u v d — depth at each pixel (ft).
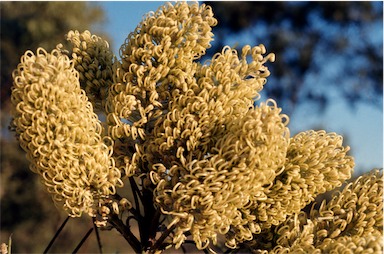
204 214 0.63
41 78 0.62
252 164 0.61
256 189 0.64
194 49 0.69
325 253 0.66
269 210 0.67
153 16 0.70
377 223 0.70
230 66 0.68
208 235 0.66
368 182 0.72
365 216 0.70
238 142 0.62
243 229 0.69
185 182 0.64
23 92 0.63
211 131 0.65
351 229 0.71
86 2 3.80
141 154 0.69
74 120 0.64
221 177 0.61
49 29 3.67
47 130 0.63
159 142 0.67
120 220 0.73
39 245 3.50
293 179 0.67
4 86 3.78
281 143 0.63
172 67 0.68
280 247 0.69
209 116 0.65
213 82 0.67
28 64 0.64
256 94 0.69
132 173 0.70
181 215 0.64
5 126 3.76
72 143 0.64
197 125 0.66
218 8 4.26
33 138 0.63
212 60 0.68
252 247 0.72
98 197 0.68
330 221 0.71
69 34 0.75
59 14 3.68
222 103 0.66
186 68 0.68
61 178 0.65
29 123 0.64
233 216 0.65
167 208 0.67
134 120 0.70
